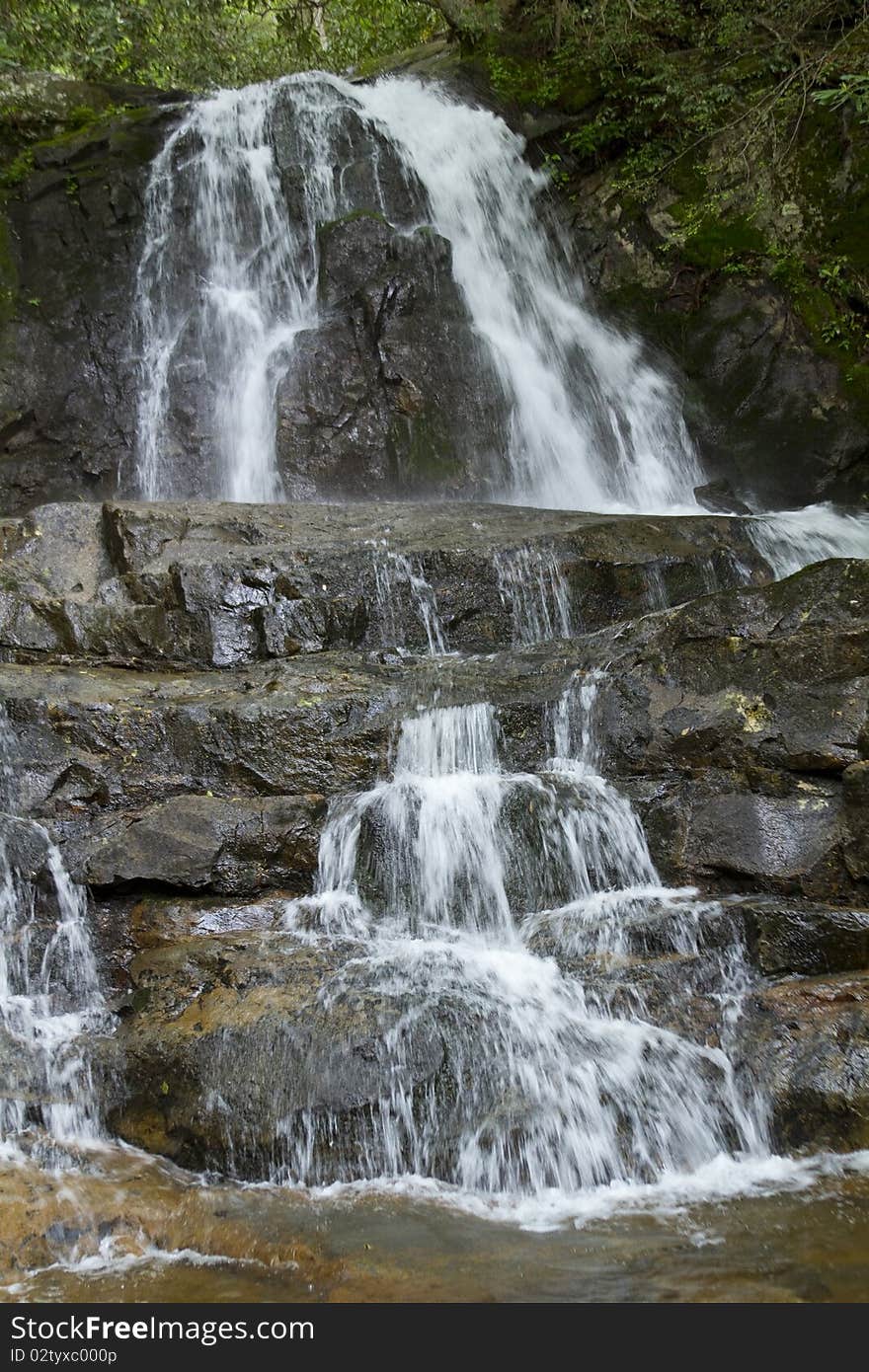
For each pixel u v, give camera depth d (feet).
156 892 21.91
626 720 23.24
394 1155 16.66
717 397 48.08
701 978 18.66
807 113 48.16
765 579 32.35
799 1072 16.98
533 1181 16.05
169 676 27.17
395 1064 17.19
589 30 53.16
